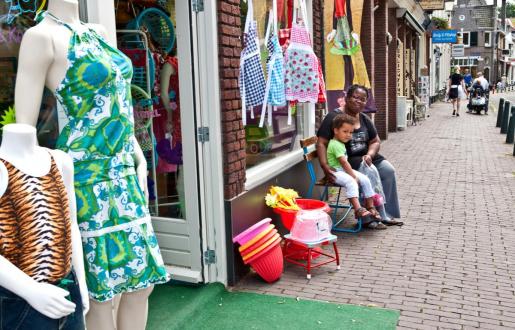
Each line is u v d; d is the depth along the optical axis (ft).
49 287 6.00
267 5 16.38
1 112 8.39
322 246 17.28
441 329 11.48
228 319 12.09
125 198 7.99
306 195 21.11
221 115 13.71
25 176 6.17
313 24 21.85
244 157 14.76
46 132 9.14
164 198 14.38
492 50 213.66
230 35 13.85
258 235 13.84
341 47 23.22
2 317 5.98
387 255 16.31
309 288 13.87
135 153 8.79
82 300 6.82
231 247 13.97
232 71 14.01
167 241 14.14
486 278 14.34
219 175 13.67
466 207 22.16
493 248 16.83
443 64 121.90
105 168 7.80
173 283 13.94
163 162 14.30
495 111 85.71
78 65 7.40
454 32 83.51
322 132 19.15
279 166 17.87
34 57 7.22
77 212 7.66
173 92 14.21
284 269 15.38
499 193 24.76
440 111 84.12
